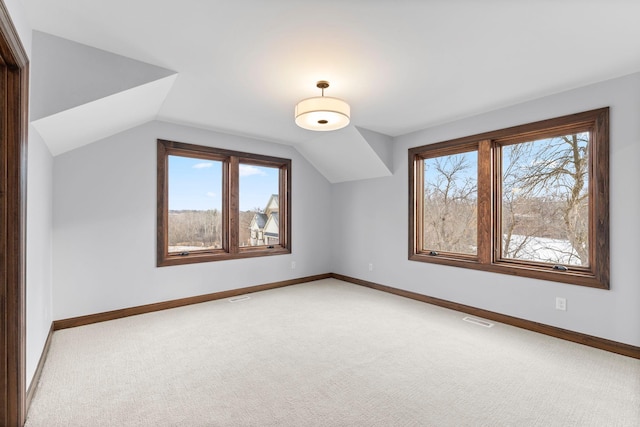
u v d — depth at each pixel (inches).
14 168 66.2
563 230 120.3
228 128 164.4
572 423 69.1
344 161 193.2
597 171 107.9
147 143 145.7
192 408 74.1
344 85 111.7
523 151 132.3
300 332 121.5
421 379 87.4
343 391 81.4
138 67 94.5
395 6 69.1
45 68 81.0
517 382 85.7
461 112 139.7
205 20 74.7
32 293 80.8
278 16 73.0
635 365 95.3
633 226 100.8
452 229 157.5
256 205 190.5
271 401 77.0
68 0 67.2
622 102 103.0
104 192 133.6
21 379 66.8
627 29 77.1
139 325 128.3
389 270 183.0
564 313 115.6
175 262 153.6
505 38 81.7
